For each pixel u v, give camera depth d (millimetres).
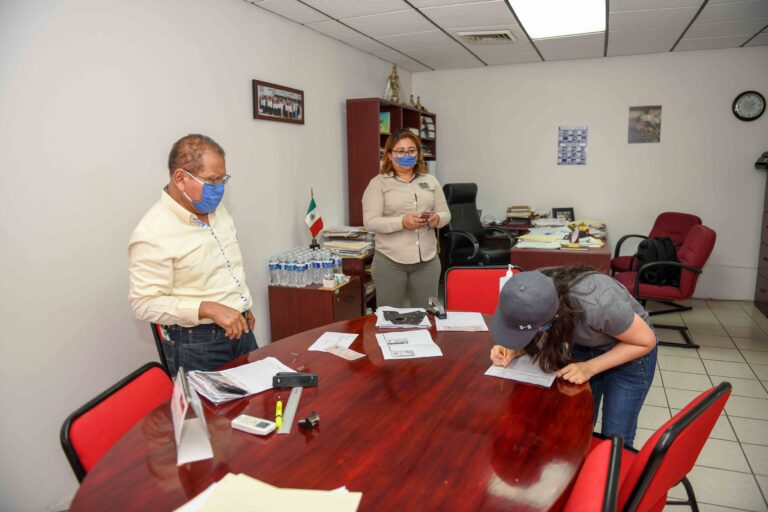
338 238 3855
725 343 3852
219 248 1860
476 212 5125
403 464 1119
